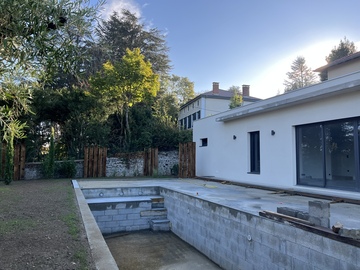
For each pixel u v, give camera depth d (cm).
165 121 2123
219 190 834
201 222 648
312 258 353
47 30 226
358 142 663
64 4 232
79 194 815
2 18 206
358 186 656
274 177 916
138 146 1877
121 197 941
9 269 273
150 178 1424
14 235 397
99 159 1556
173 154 1831
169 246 696
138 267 556
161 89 2767
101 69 2006
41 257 310
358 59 1301
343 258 313
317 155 775
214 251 584
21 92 277
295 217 401
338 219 442
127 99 1928
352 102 669
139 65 1831
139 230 864
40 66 249
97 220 834
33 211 570
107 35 2461
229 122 1204
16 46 225
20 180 1316
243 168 1091
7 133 281
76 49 253
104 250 336
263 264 439
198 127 1502
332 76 1448
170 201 867
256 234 458
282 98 912
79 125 1741
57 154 1745
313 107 778
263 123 983
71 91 1800
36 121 1670
